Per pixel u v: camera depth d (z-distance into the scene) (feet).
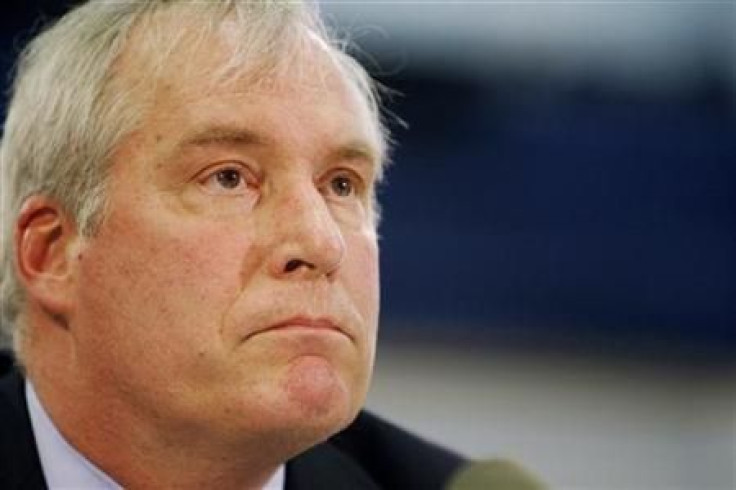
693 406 25.46
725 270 26.71
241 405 9.11
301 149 9.49
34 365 10.31
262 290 9.16
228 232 9.27
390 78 24.86
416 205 25.59
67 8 12.03
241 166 9.44
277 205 9.36
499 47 25.58
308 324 9.16
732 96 26.73
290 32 9.82
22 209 10.09
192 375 9.26
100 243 9.61
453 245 25.68
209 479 9.84
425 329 25.44
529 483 11.69
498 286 25.88
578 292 26.13
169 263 9.30
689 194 26.76
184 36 9.67
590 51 26.13
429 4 24.76
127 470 9.98
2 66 17.88
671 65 26.43
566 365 25.84
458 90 25.44
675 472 22.95
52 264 10.03
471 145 25.80
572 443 23.35
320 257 9.19
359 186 9.95
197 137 9.38
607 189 26.32
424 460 11.85
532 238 26.04
